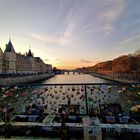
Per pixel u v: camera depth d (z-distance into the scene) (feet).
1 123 11.55
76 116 12.30
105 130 10.66
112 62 408.67
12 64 249.14
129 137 10.32
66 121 11.98
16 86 16.11
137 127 10.63
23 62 299.99
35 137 11.00
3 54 240.53
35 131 11.19
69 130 10.75
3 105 14.80
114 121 11.63
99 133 9.23
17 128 11.34
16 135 11.25
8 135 11.02
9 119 11.94
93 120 9.84
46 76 359.05
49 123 11.64
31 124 11.54
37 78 266.16
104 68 475.72
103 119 11.87
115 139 10.39
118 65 341.82
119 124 11.18
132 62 275.59
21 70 289.33
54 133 11.03
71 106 13.87
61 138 10.26
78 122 11.91
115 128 10.61
